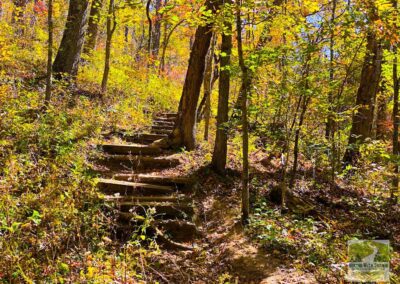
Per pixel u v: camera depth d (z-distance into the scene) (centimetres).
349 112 847
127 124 1111
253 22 691
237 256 584
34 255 475
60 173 654
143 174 834
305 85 715
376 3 617
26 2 1684
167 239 614
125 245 553
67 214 542
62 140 768
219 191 820
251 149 1063
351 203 832
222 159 882
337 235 664
